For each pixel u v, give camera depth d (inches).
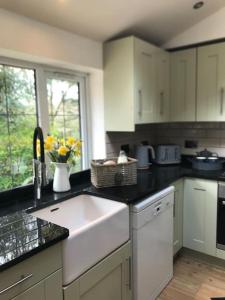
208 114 99.3
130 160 80.2
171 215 82.2
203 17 96.3
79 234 50.1
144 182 81.6
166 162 110.0
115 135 99.7
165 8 81.4
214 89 96.8
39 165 64.6
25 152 74.4
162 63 100.5
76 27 76.0
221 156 108.2
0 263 36.4
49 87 81.1
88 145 95.9
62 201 68.7
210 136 110.4
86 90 93.4
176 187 90.5
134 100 85.5
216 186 87.7
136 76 85.5
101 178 76.3
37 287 42.7
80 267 50.8
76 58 80.0
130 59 84.3
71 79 87.8
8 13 61.2
